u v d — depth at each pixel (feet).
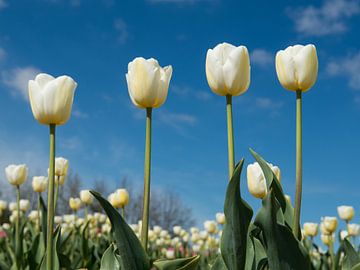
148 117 2.60
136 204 33.91
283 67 2.70
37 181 6.27
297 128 2.62
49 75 2.76
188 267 2.36
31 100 2.69
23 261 5.18
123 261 2.36
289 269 2.32
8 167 5.31
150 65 2.59
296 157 2.60
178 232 13.50
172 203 34.09
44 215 4.71
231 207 2.39
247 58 2.69
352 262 3.04
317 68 2.71
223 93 2.68
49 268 2.64
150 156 2.56
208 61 2.70
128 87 2.69
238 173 2.32
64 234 5.54
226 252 2.44
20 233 5.24
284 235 2.31
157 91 2.59
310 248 6.59
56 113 2.66
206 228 10.79
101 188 33.12
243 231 2.41
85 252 5.52
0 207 10.65
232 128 2.66
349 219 6.63
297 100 2.68
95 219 11.40
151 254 8.59
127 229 2.35
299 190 2.57
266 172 2.64
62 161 4.84
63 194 31.65
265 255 2.78
